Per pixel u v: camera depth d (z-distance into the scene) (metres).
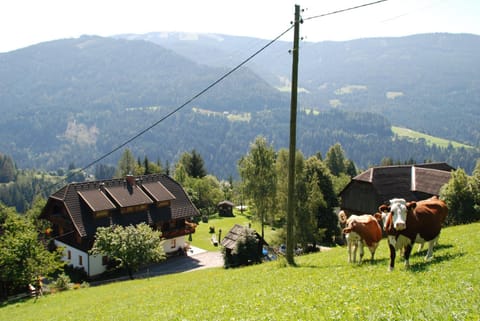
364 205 56.59
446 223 40.69
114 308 21.59
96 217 53.62
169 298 20.22
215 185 129.25
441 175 53.34
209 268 47.97
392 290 11.38
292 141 22.88
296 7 21.64
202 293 19.45
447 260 14.59
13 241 36.62
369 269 15.95
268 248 49.88
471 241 18.41
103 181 58.94
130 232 43.62
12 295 39.59
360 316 9.07
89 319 19.55
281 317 10.62
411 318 8.27
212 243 68.56
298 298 12.91
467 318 7.66
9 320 27.03
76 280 49.69
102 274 51.09
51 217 58.44
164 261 56.81
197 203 104.12
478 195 39.00
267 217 71.56
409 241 14.60
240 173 73.12
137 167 124.00
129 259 42.97
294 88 22.45
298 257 27.28
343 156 141.50
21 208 191.88
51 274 51.47
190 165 132.25
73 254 53.78
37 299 34.88
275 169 70.25
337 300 11.35
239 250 42.19
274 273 21.08
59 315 24.27
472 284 10.40
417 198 53.31
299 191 55.19
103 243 44.03
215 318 12.55
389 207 15.30
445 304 8.80
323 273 17.73
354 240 18.62
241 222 92.50
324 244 61.56
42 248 40.09
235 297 16.05
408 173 57.00
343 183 94.44
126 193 57.75
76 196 55.22
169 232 58.25
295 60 22.11
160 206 59.56
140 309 18.84
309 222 53.62
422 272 13.16
